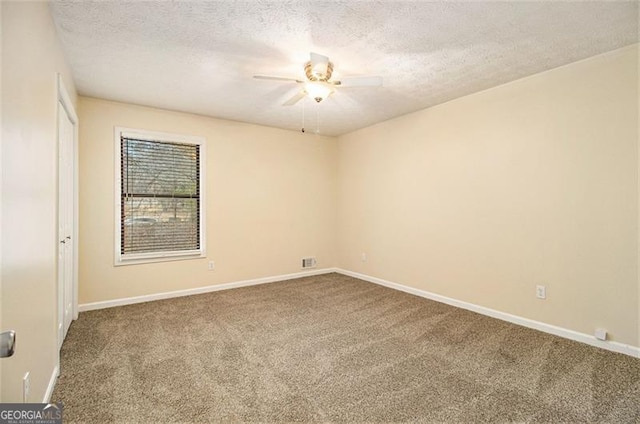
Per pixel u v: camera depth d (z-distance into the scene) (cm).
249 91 325
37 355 158
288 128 479
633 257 235
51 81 192
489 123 322
